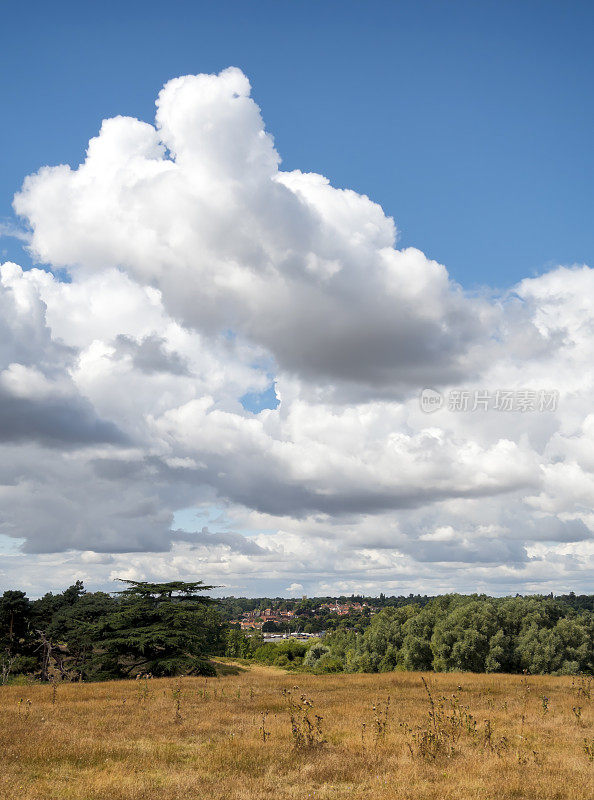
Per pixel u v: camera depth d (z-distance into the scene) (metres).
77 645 48.03
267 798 9.70
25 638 48.75
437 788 10.15
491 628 54.00
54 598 56.88
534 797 9.88
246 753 13.26
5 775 10.82
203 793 9.96
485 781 10.81
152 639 39.97
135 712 20.20
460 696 25.92
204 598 46.22
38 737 14.48
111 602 53.78
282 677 38.59
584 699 25.17
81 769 11.82
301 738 14.24
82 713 19.88
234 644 106.56
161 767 12.03
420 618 63.91
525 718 19.09
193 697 25.30
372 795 9.80
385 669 64.81
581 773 11.45
